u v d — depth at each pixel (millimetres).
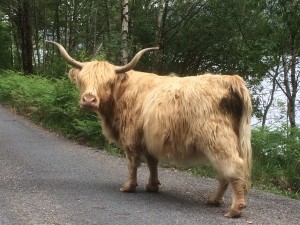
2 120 9234
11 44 25484
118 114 3979
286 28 8406
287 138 5680
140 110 3820
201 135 3354
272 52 8641
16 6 18141
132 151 3945
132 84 3953
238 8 12398
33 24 21734
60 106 7883
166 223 3172
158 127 3543
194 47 14383
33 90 9938
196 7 13906
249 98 3357
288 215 3588
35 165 5066
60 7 21062
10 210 3350
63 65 13664
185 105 3430
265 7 8812
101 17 18047
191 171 5273
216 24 13727
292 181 5047
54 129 7891
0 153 5691
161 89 3654
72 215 3283
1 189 3955
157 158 3752
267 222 3324
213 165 3354
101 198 3781
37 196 3762
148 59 13531
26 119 9422
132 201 3732
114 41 11727
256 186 4848
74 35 20016
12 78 12555
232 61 13641
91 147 6508
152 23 14367
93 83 3828
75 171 4855
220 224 3201
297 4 8281
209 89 3412
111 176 4688
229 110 3371
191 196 4020
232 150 3320
